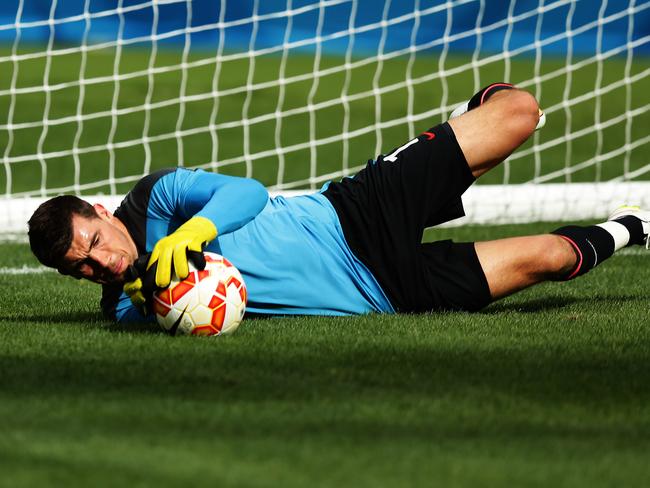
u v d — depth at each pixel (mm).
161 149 37438
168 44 79375
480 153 14297
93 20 75500
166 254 12016
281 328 12891
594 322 13344
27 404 9242
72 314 14586
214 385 9930
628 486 7410
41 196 28266
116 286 13547
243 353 11344
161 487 7195
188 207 13062
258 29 79000
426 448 8094
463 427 8672
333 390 9773
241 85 54656
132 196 13312
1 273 19203
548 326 13055
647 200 26125
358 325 13062
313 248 13797
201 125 42469
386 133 41250
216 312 12203
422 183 14039
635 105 48312
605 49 75438
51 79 54969
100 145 37906
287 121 43938
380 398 9508
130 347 11664
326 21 77188
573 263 14148
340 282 13906
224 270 12445
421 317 13648
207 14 79250
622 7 74750
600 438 8438
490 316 13742
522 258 13961
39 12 74500
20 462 7676
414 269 13836
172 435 8352
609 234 14664
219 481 7309
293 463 7699
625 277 17891
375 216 13930
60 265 12367
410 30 76625
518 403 9398
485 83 57156
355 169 33844
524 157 35844
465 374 10453
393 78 60062
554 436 8469
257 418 8836
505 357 11227
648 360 11172
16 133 39938
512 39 76062
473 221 25422
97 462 7688
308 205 14062
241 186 12922
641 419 8984
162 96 49438
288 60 70312
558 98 51094
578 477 7547
